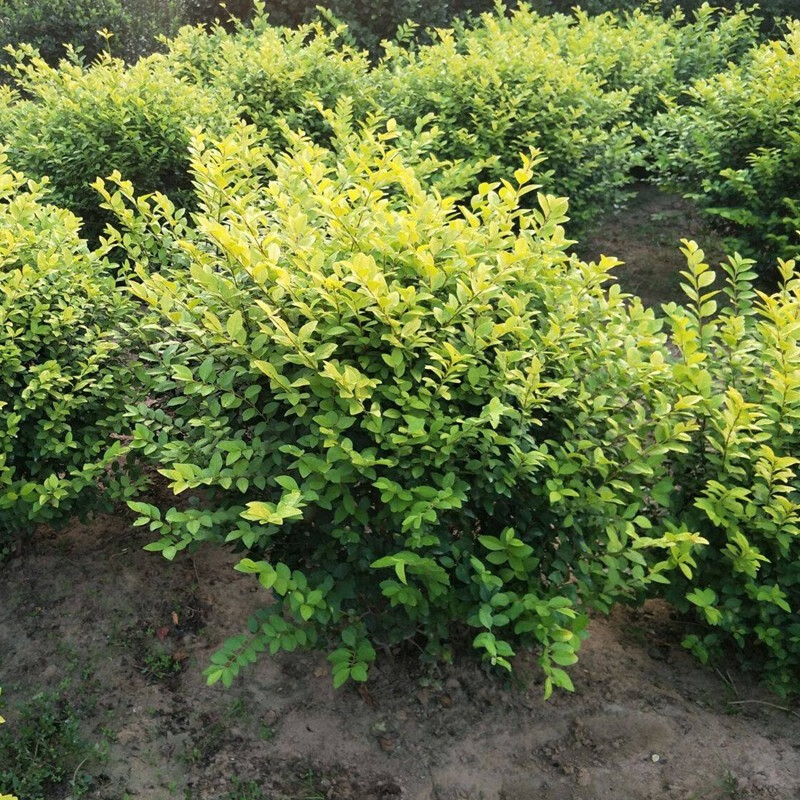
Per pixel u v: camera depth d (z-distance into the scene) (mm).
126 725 2994
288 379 2732
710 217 6426
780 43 6324
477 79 6387
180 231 3857
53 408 3334
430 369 2768
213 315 2697
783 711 3066
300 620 2840
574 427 2859
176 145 5566
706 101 6203
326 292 2668
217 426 2773
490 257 3064
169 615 3387
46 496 3102
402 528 2588
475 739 2953
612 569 2852
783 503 2801
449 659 3053
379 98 6758
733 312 3518
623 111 7160
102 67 6344
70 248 3779
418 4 10242
